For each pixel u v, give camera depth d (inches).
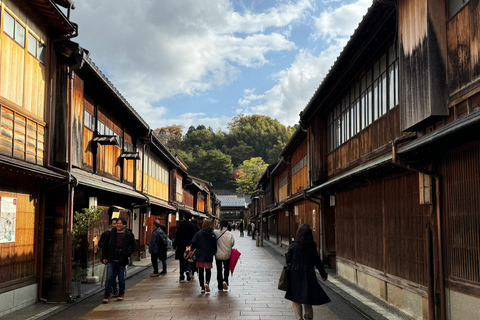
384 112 373.4
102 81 450.0
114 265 366.6
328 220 628.1
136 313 316.2
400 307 320.8
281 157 1080.8
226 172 3998.5
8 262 314.5
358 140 455.2
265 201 1863.9
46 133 368.5
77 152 409.1
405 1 286.8
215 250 415.2
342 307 348.8
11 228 318.0
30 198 350.6
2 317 300.4
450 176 245.1
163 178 1009.5
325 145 625.3
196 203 1800.0
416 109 267.7
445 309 248.4
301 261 258.4
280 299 376.5
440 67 248.5
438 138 208.5
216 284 471.8
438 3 252.5
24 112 329.1
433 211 262.2
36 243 360.8
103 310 327.6
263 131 5231.3
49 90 374.6
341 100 536.1
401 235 318.0
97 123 499.8
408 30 281.6
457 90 237.0
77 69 391.5
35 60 352.2
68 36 376.8
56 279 366.3
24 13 333.7
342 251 512.1
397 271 326.3
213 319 297.0
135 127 680.4
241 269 633.6
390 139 356.5
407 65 283.9
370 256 397.7
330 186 467.2
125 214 625.9
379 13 323.3
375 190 383.6
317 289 255.0
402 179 316.8
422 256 279.1
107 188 443.2
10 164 272.4
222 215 3555.6
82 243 465.4
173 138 5201.8
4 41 302.4
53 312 319.0
